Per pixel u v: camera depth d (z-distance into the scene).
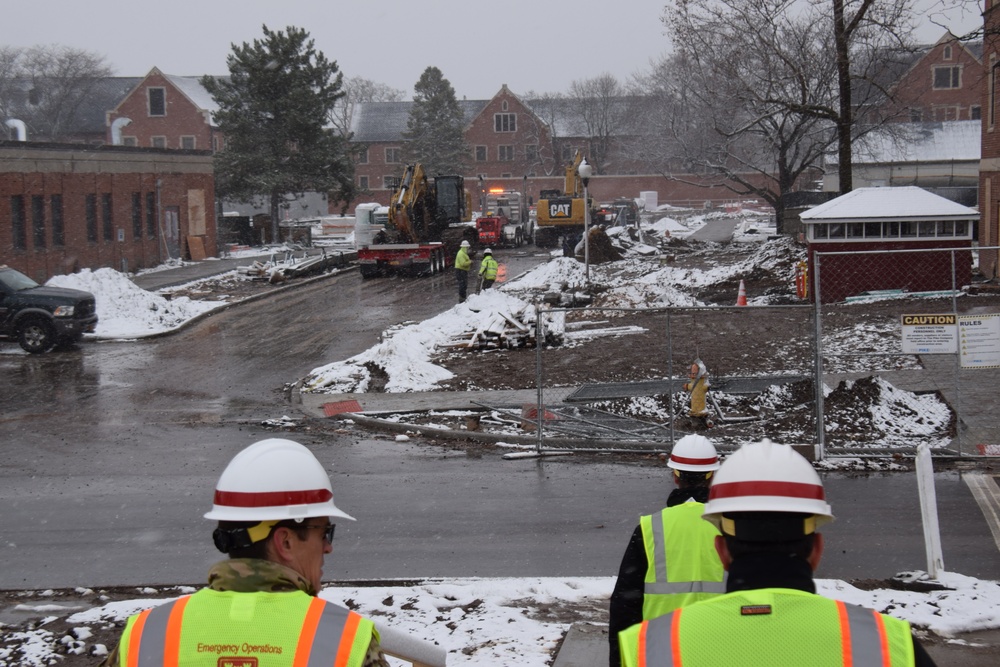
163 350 24.91
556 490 12.41
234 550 2.79
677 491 5.09
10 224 36.03
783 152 46.19
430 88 101.00
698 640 2.40
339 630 2.61
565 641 7.09
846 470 13.06
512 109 104.25
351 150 62.53
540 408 14.36
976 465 13.09
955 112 72.31
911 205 25.58
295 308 32.62
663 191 101.31
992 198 29.83
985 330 13.17
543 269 39.88
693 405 15.28
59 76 93.19
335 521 11.21
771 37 32.50
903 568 9.26
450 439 15.33
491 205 61.50
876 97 39.31
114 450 15.12
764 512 2.53
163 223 48.00
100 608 8.34
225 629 2.60
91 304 25.41
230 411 17.81
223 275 43.03
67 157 39.41
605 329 23.23
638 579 4.30
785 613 2.40
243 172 58.66
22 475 13.70
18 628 7.96
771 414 15.82
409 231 43.91
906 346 13.34
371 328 27.55
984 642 7.02
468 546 10.26
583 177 31.50
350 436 15.80
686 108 47.84
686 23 31.94
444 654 3.74
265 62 58.53
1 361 23.55
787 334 21.22
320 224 77.25
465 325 24.66
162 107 87.88
